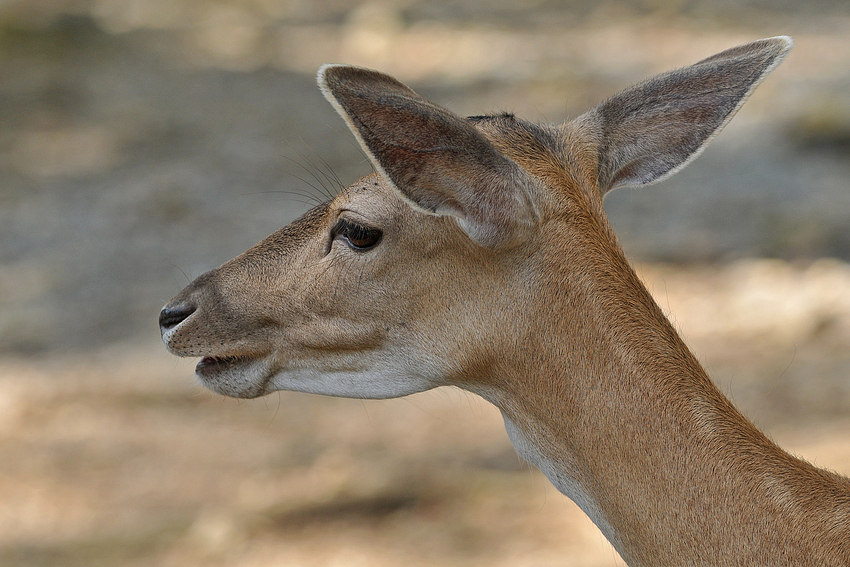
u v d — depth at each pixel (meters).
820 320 13.08
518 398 5.73
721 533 5.23
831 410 10.94
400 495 10.30
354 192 5.91
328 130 23.45
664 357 5.44
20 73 27.62
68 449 11.80
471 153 5.28
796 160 19.62
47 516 10.57
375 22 34.00
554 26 32.81
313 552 9.54
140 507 10.62
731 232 16.55
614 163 6.25
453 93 25.81
